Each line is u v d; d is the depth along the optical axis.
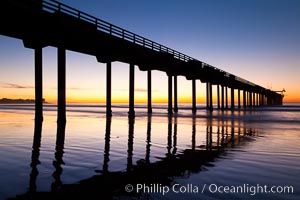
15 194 3.59
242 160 5.89
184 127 13.61
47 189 3.82
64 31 13.34
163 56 21.83
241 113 30.95
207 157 6.24
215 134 10.76
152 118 21.09
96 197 3.57
